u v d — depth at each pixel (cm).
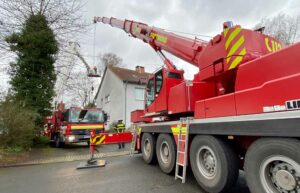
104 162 758
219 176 388
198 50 587
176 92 545
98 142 796
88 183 521
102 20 1226
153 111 681
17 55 1346
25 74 1333
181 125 504
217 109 394
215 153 400
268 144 300
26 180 572
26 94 1315
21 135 1035
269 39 438
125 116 2245
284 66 293
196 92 511
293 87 268
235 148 400
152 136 702
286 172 282
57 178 581
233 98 359
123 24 998
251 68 345
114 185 498
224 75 438
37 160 876
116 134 830
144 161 777
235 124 350
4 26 1312
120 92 2370
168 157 577
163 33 745
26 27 1362
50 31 1414
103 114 1388
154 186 481
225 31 421
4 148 984
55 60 1468
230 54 406
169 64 695
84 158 899
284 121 274
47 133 1514
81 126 1286
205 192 436
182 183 494
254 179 319
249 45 403
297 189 272
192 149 463
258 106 313
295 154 266
